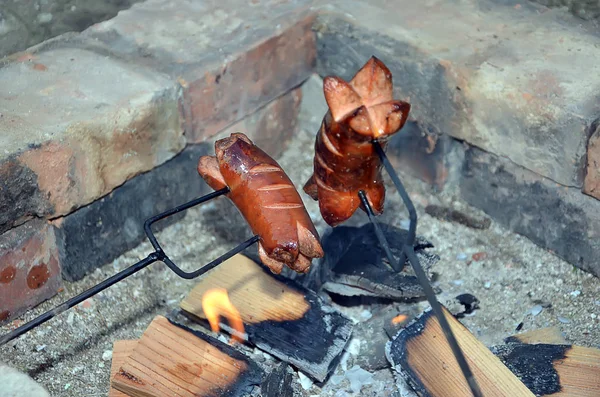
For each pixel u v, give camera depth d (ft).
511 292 3.56
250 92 3.90
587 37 3.75
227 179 2.64
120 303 3.49
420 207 3.92
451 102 3.68
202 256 3.74
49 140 3.18
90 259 3.54
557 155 3.44
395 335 3.09
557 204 3.56
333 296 3.54
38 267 3.40
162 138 3.59
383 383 3.18
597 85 3.45
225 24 3.94
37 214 3.28
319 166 2.53
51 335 3.33
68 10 4.01
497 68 3.57
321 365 3.10
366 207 2.57
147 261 2.53
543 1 3.98
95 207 3.47
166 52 3.74
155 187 3.69
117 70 3.60
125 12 4.01
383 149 2.46
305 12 4.02
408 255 2.51
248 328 3.22
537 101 3.41
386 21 3.92
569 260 3.61
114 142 3.40
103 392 3.16
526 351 3.15
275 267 2.61
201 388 2.98
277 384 3.02
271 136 4.20
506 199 3.75
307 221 2.58
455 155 3.89
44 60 3.64
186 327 3.15
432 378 2.98
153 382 2.98
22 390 2.61
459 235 3.81
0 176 3.09
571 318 3.42
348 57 3.99
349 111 2.40
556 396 3.00
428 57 3.68
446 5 4.02
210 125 3.78
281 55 3.96
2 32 3.83
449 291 3.57
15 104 3.36
